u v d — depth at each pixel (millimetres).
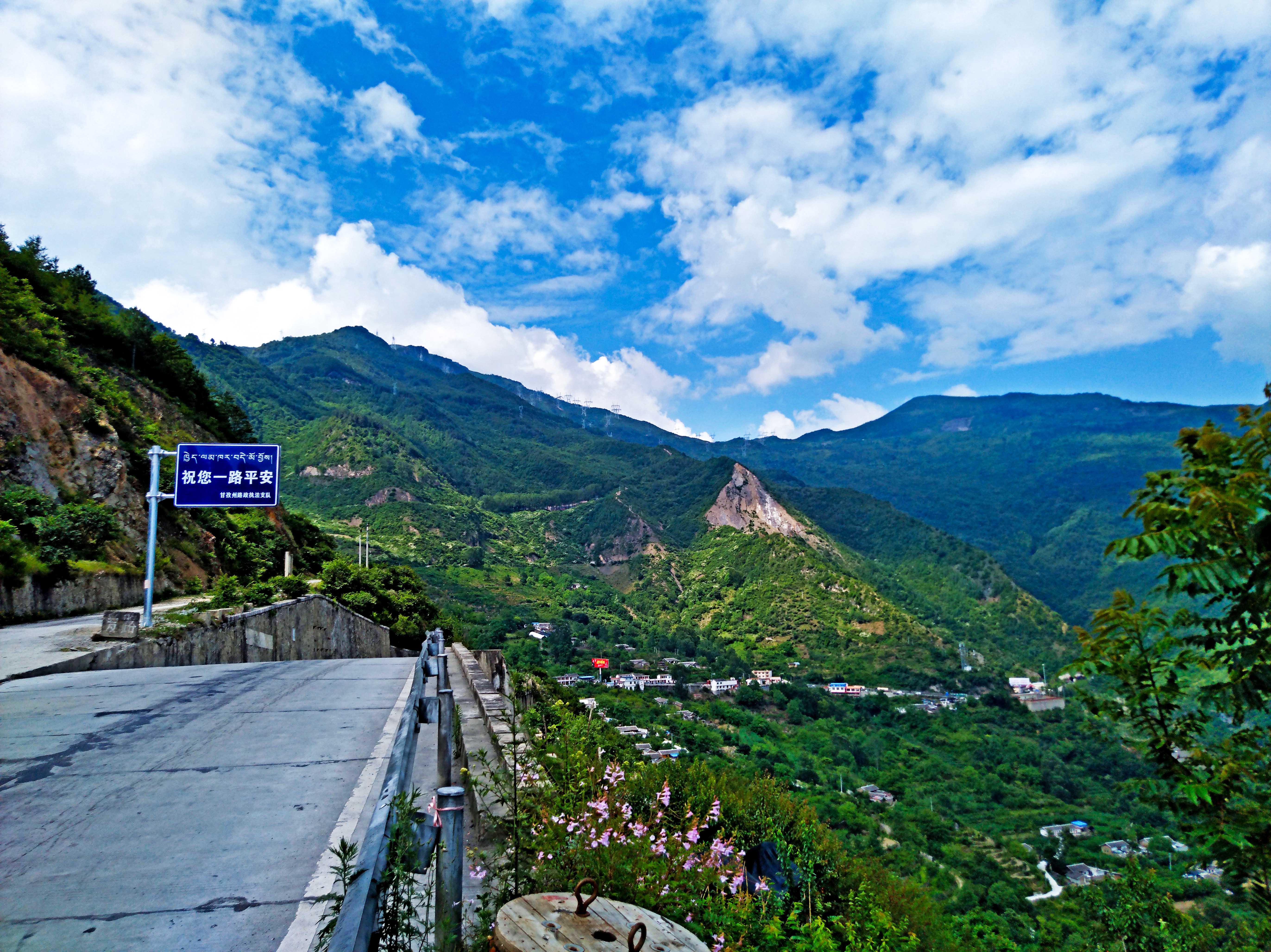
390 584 39969
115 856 4020
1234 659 3512
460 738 7535
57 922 3258
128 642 12906
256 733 7105
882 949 6395
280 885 3686
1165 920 8828
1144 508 3836
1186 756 3742
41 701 8633
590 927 2510
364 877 2256
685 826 5660
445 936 2844
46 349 28109
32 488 21750
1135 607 3869
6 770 5637
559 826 4203
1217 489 3539
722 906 4629
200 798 5047
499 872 3965
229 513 37594
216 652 15477
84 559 20562
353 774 5691
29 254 40719
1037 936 21203
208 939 3125
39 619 17156
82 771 5625
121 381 39219
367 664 14766
